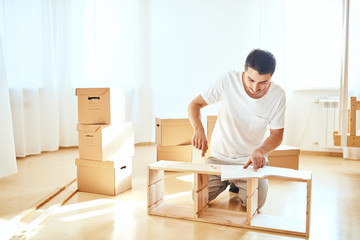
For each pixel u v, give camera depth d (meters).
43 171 2.81
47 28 3.67
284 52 3.72
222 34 4.08
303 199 2.08
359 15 3.45
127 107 4.25
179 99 4.31
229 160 1.86
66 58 3.92
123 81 4.21
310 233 1.54
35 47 3.58
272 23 3.73
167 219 1.70
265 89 1.71
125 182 2.24
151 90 4.41
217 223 1.63
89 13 3.99
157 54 4.34
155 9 4.30
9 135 2.56
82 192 2.21
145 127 4.42
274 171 1.57
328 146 3.67
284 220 1.67
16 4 3.40
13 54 3.34
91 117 2.22
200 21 4.15
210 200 1.90
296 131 3.86
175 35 4.25
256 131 1.81
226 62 4.09
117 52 4.12
